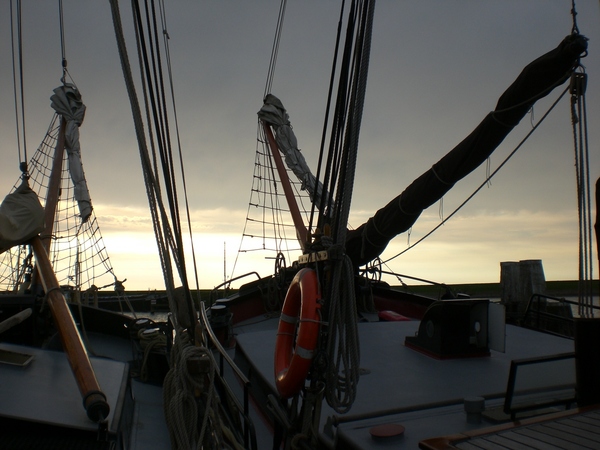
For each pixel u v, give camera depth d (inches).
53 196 468.1
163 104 150.7
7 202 210.2
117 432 137.1
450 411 165.8
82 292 590.9
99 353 343.9
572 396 178.4
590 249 172.7
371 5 127.0
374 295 438.3
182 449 130.8
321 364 134.4
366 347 246.5
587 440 106.8
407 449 137.4
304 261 159.6
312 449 134.0
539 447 103.7
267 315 413.1
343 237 134.1
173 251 143.5
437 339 225.8
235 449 165.5
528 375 201.5
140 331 317.4
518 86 181.8
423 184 215.3
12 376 158.9
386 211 233.9
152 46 150.3
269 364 231.5
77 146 570.3
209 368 137.8
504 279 477.1
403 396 181.6
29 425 130.3
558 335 275.4
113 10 131.3
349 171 131.1
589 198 173.9
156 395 278.1
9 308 279.4
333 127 157.5
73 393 151.9
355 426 154.6
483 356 228.2
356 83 133.5
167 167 147.6
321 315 138.4
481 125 192.9
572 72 172.6
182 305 154.6
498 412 156.4
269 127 533.3
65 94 565.0
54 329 295.3
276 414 156.0
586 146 173.3
